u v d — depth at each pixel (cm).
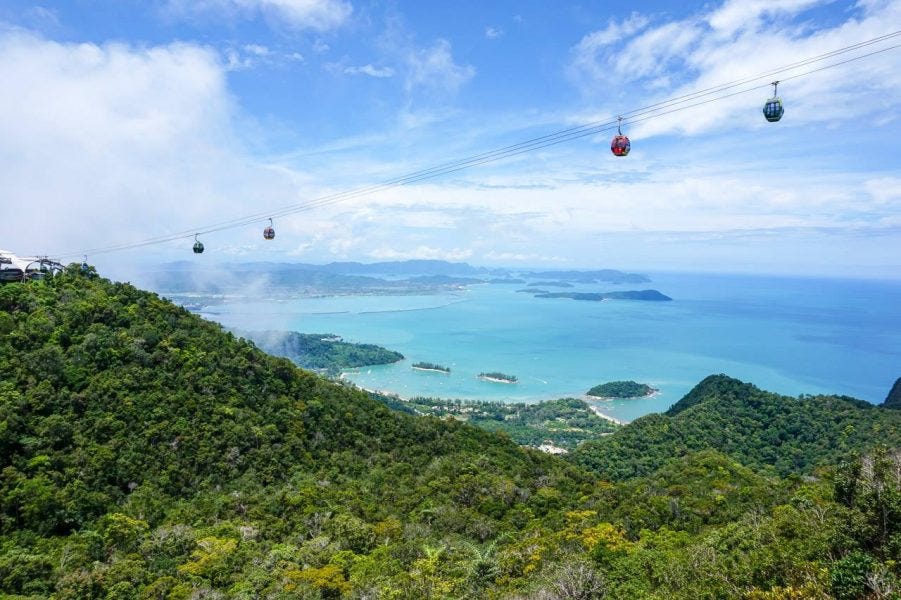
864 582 2158
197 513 5609
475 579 4303
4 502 4806
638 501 6381
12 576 4072
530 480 7769
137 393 6588
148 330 7419
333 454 7675
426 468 7956
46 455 5356
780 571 2653
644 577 3569
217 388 7394
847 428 11950
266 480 6575
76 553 4506
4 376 5819
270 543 5238
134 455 5916
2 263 7744
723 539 3672
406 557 4925
